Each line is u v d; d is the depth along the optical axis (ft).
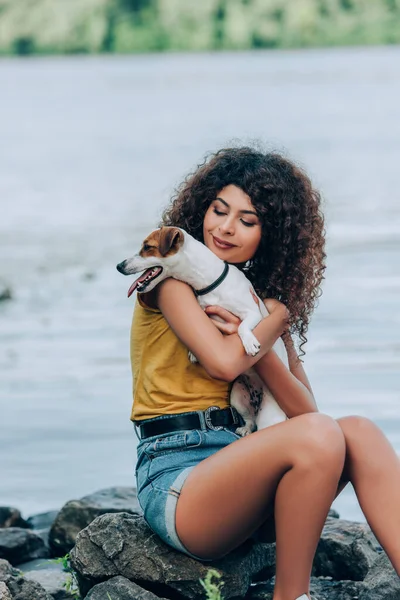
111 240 52.31
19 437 23.44
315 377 27.53
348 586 13.55
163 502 11.76
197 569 12.05
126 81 170.19
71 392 27.27
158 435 12.26
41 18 211.00
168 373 12.39
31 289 42.32
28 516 18.61
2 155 96.63
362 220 55.11
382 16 209.97
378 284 40.22
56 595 13.73
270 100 134.21
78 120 125.08
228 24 210.18
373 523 11.58
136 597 12.00
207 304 12.58
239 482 11.37
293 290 13.37
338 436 11.31
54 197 69.72
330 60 190.29
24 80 181.16
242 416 12.80
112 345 32.65
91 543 12.53
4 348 32.55
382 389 26.07
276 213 12.94
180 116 120.67
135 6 210.38
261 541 12.64
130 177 77.56
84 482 20.48
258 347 12.11
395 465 11.63
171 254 12.27
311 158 82.12
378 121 109.40
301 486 11.20
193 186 13.32
